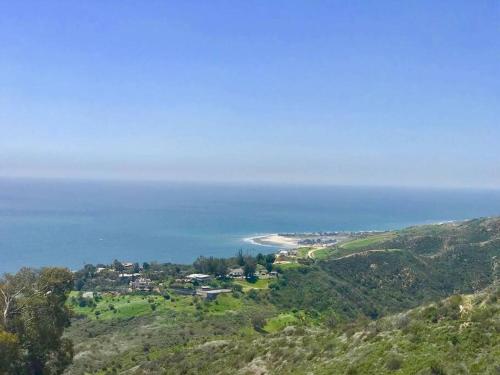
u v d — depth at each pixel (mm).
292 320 91688
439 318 29984
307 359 35219
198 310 109062
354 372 27859
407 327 30312
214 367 44438
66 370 63531
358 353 30656
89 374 62094
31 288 48469
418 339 28156
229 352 48062
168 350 64562
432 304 32781
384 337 31094
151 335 87188
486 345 24969
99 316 109812
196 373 44781
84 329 99312
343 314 118688
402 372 25344
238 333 78062
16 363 43594
